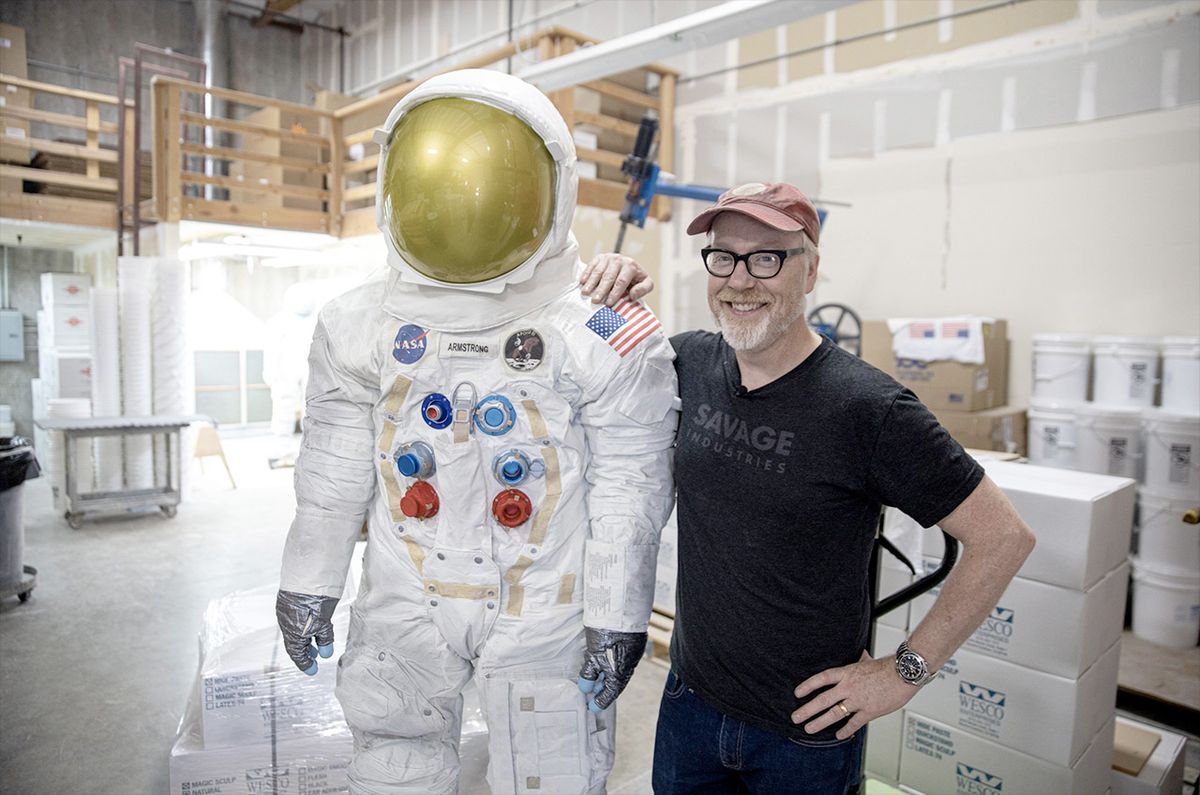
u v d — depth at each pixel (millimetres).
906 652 1072
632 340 1208
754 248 1081
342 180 5352
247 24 7922
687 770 1262
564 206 1227
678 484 1231
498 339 1210
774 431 1114
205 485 5441
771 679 1135
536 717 1235
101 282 6246
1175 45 3371
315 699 1700
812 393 1104
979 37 3969
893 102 4312
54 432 4543
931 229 4203
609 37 4918
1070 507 1607
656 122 3154
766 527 1112
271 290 7723
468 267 1181
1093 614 1656
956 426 3590
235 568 3748
